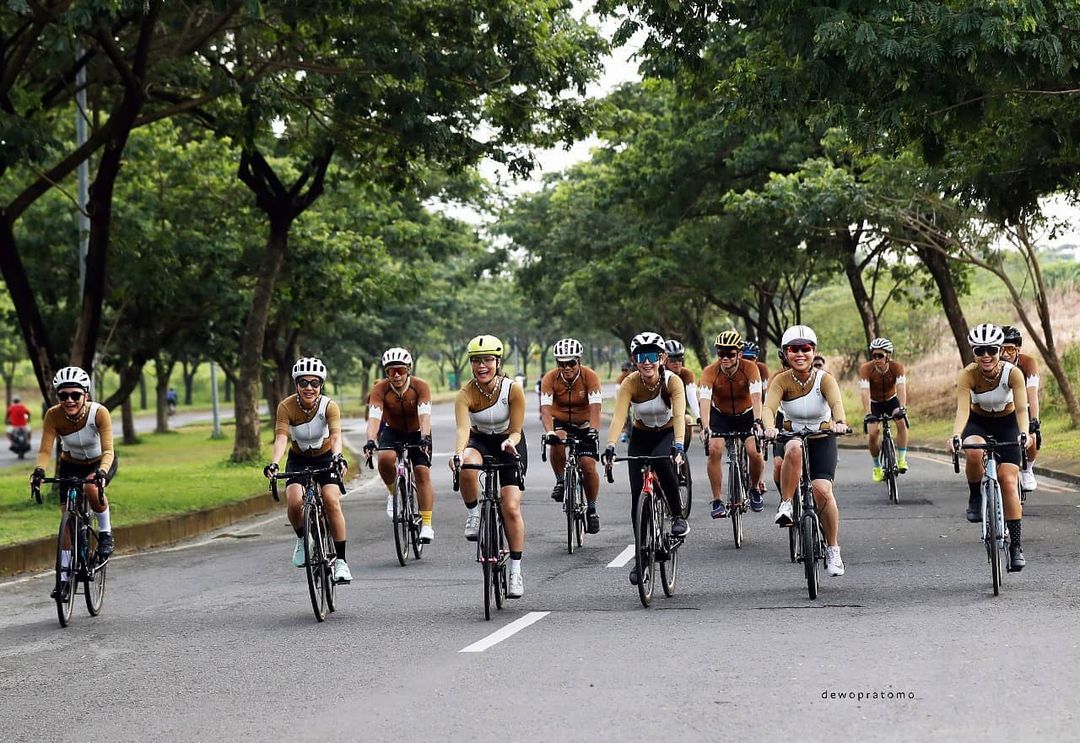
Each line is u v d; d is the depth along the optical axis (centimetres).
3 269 2741
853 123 2038
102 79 2953
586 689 965
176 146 4175
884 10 1797
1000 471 1406
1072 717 827
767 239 4547
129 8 2300
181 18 2697
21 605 1593
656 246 5347
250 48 2861
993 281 6919
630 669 1030
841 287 8625
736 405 1902
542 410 1855
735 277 5006
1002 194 2580
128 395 4306
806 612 1265
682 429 1391
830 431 1373
